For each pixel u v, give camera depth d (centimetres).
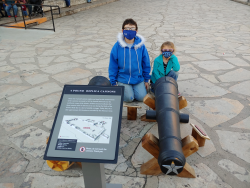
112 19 1106
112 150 160
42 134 291
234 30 852
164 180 224
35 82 434
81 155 159
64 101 184
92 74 469
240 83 423
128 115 313
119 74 344
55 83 430
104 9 1461
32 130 299
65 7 1395
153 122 313
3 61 546
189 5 1622
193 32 824
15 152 262
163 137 193
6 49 639
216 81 432
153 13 1284
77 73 474
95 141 163
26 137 286
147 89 367
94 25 965
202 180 224
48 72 480
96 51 616
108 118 173
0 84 427
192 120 315
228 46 650
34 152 262
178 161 171
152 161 227
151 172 228
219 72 472
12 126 307
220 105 351
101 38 749
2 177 230
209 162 245
